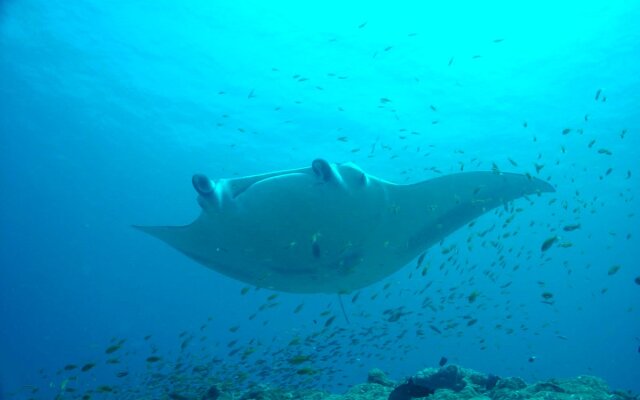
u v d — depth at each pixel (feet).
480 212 20.76
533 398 12.80
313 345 23.06
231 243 16.58
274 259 16.87
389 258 19.63
